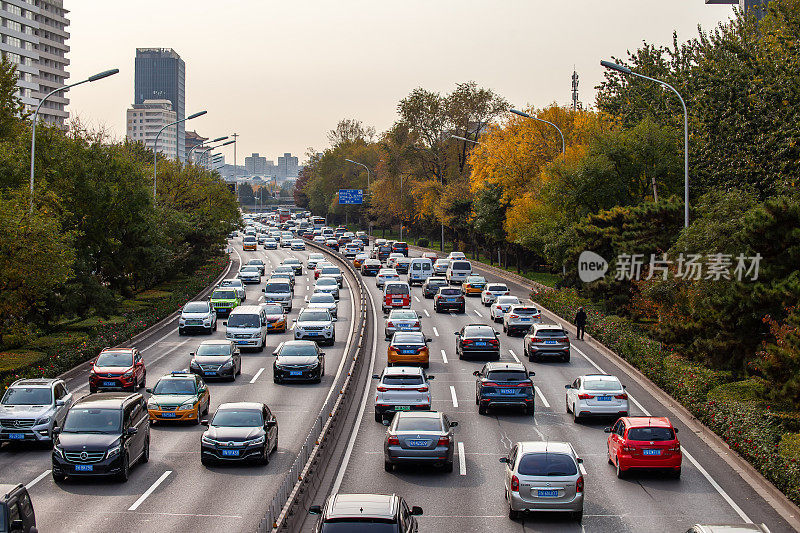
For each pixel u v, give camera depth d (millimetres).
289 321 159500
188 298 178375
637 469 60781
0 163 123250
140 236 156625
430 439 61188
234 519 51125
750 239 82625
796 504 54469
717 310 88375
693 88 161250
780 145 119062
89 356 111438
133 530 48750
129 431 61844
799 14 143375
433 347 127500
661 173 160875
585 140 199500
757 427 68312
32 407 71625
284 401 90312
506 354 120812
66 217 134500
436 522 51344
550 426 78875
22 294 106562
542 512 52156
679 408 85562
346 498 40219
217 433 64625
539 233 181625
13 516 39875
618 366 111500
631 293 128375
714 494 58094
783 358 71625
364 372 107500
